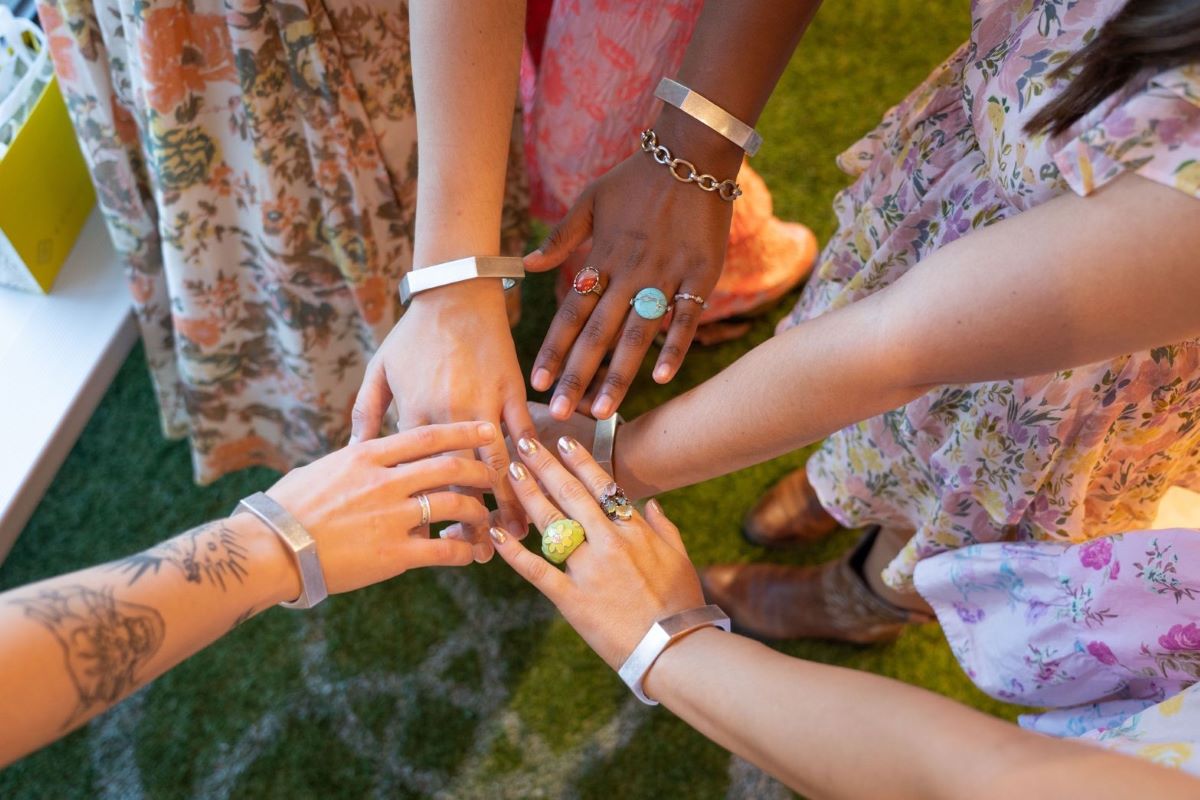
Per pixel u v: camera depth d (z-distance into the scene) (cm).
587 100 123
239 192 116
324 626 152
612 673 152
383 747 144
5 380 125
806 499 157
